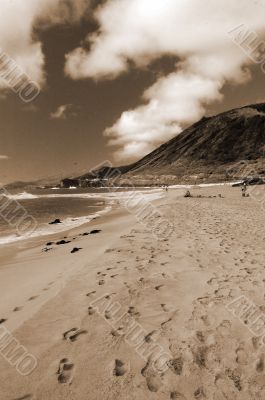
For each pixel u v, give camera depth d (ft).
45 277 21.74
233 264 22.38
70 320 14.35
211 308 15.51
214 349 12.23
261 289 17.78
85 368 11.05
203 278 19.60
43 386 10.21
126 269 21.49
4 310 16.22
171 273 20.57
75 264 24.09
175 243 29.32
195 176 479.41
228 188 184.34
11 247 39.32
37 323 14.14
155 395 9.91
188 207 67.41
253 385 10.41
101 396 9.80
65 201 186.09
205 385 10.39
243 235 32.73
